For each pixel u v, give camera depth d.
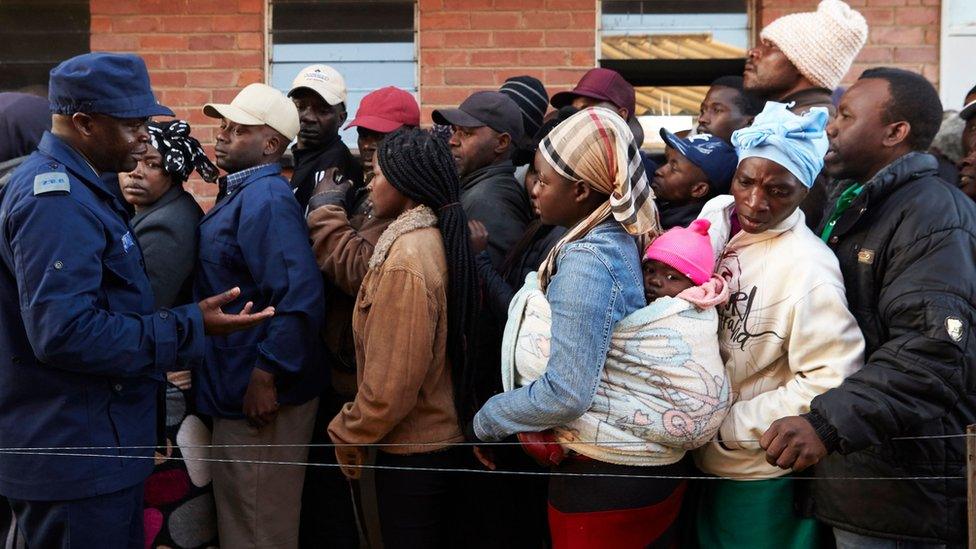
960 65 5.86
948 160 4.28
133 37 6.04
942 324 2.92
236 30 6.03
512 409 3.09
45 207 3.12
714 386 3.08
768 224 3.13
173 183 4.05
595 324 3.00
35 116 4.12
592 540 3.12
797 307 3.07
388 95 4.67
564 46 5.99
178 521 3.84
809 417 2.95
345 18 6.11
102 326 3.14
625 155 3.11
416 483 3.51
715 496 3.29
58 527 3.26
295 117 4.14
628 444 3.08
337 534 4.04
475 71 6.00
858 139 3.31
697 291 3.10
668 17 6.12
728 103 4.30
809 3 5.96
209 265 3.87
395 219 3.62
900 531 3.05
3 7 6.16
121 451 3.31
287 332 3.71
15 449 3.24
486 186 4.18
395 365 3.37
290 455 3.81
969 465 2.72
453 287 3.49
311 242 3.92
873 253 3.14
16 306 3.23
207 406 3.83
